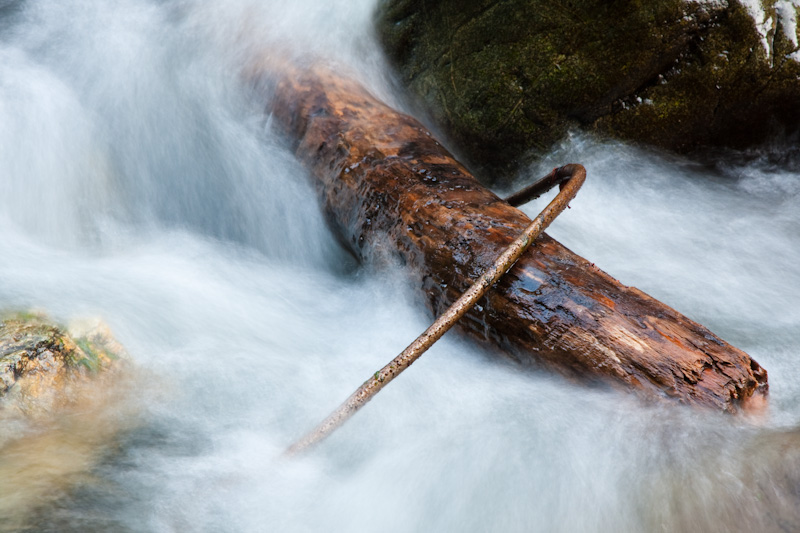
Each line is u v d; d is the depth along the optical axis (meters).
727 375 3.53
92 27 7.89
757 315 5.45
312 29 7.14
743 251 6.46
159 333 4.65
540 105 6.77
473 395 4.19
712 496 3.26
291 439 3.97
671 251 6.47
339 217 5.61
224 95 6.94
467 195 4.83
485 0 6.90
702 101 6.60
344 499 3.61
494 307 4.12
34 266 5.38
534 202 7.07
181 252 6.27
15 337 3.96
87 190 6.76
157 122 7.03
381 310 5.04
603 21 6.40
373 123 5.80
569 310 3.89
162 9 7.92
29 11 8.38
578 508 3.44
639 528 3.28
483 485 3.64
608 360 3.71
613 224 6.80
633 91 6.63
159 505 3.47
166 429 3.95
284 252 6.40
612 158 6.92
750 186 7.12
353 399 3.69
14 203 6.51
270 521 3.46
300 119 6.16
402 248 4.80
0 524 3.22
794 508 3.13
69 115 7.04
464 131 7.14
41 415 3.78
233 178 6.71
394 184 5.11
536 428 3.84
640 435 3.55
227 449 3.85
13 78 7.24
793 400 4.12
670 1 6.21
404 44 7.59
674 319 3.79
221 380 4.36
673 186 7.06
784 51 6.41
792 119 6.81
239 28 7.16
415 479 3.72
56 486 3.46
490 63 6.88
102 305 4.67
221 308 5.20
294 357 4.74
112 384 4.10
